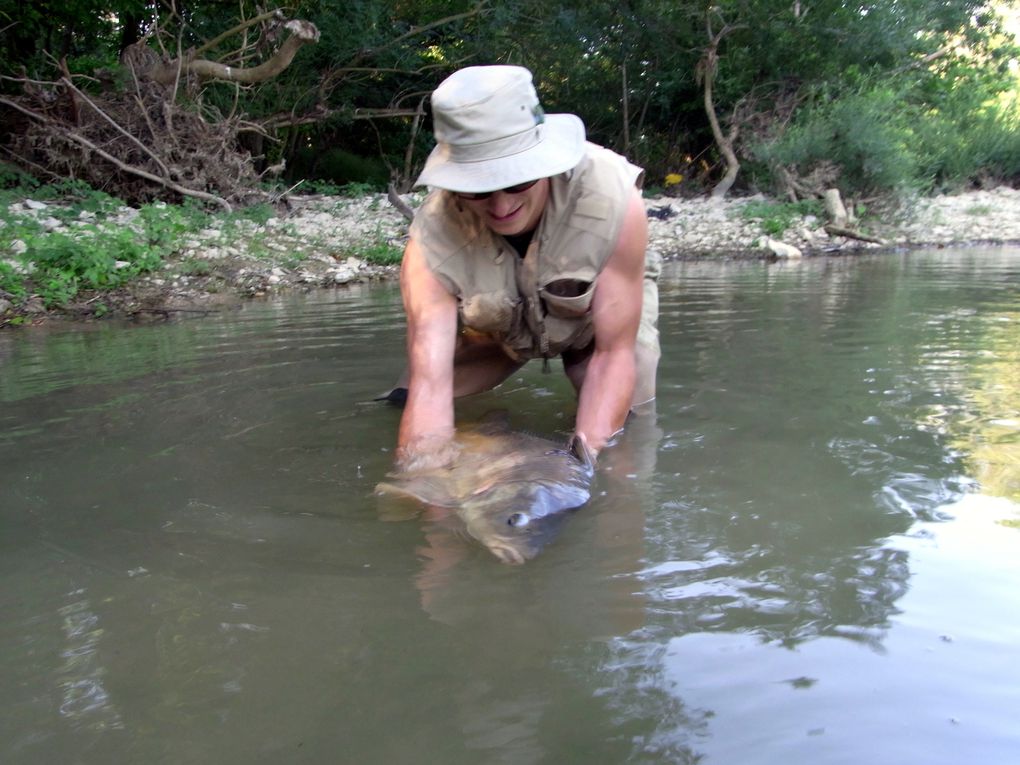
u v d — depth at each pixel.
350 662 1.79
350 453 3.14
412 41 17.41
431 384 3.15
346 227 11.70
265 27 13.13
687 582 2.09
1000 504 2.49
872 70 17.16
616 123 20.03
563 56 18.58
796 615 1.92
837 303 6.41
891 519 2.42
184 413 3.71
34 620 1.99
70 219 9.94
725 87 17.66
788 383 3.95
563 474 2.66
